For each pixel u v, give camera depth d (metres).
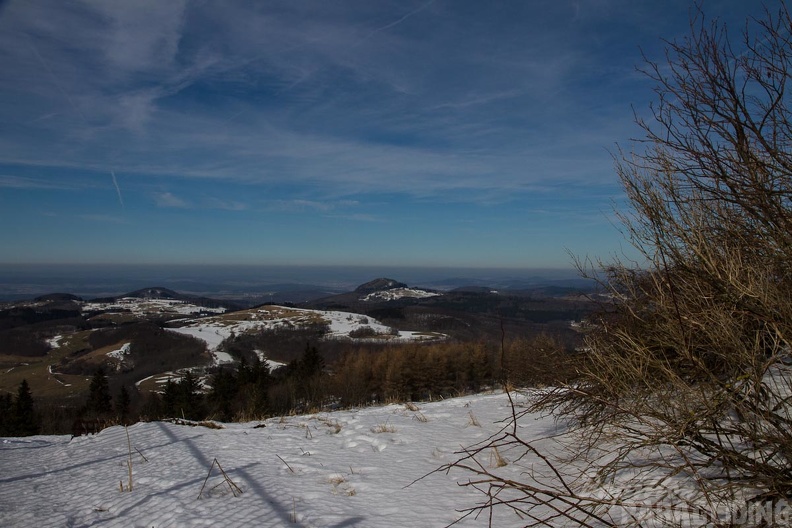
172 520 3.64
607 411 3.83
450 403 8.55
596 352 3.70
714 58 2.80
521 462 4.59
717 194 2.95
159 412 33.38
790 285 2.72
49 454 6.58
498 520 3.29
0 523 3.90
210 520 3.56
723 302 2.88
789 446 2.43
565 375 4.50
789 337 2.55
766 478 2.51
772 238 2.81
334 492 4.09
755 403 2.70
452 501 3.74
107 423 8.81
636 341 3.61
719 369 3.18
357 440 5.97
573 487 3.65
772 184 2.75
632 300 3.87
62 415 38.75
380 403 10.66
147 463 5.52
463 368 29.69
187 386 36.69
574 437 4.62
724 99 2.80
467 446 5.42
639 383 3.43
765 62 2.77
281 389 33.03
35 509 4.21
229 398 35.00
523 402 7.34
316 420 7.68
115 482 4.88
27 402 33.72
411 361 32.06
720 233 3.05
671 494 2.98
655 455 3.61
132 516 3.86
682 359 3.35
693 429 2.79
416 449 5.45
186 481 4.63
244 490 4.25
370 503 3.79
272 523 3.42
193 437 6.65
